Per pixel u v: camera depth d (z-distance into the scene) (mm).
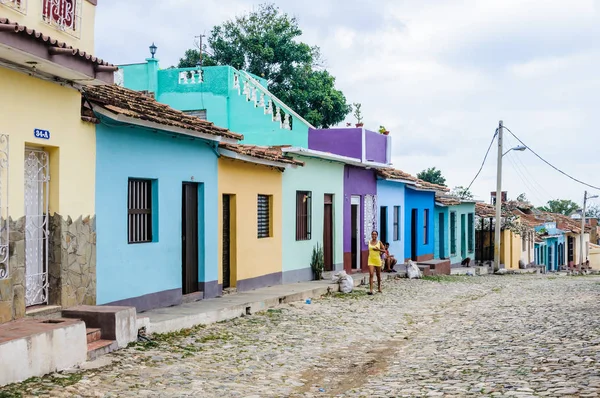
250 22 35156
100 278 11461
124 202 12172
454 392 7652
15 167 9328
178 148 14008
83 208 10961
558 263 57375
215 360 10000
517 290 22625
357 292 20219
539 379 7941
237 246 16984
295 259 20469
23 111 9477
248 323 13484
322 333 12883
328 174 22734
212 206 15500
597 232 75250
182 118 13930
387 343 12109
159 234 13305
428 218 34281
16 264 9305
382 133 27500
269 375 9289
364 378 9203
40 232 10242
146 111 12391
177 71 23250
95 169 11305
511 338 11484
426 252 33750
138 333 10703
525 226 46906
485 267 37156
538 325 12844
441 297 19812
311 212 21516
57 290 10336
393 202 29016
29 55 8797
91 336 9648
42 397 7211
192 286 14977
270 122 22453
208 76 22984
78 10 10781
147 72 23406
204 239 15148
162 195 13406
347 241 24281
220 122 22844
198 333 11945
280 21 35344
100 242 11453
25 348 7816
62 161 10406
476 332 12617
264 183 18500
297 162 19266
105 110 11102
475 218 42656
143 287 12805
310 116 34062
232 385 8562
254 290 17578
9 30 8328
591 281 27719
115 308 10336
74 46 10750
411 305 17656
